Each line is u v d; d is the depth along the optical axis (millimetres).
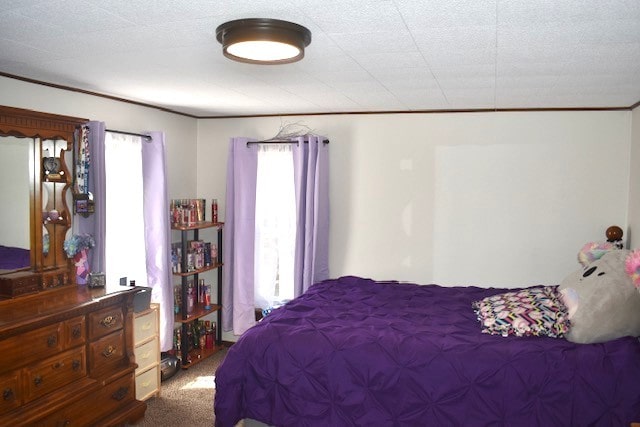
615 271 2629
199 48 2289
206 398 3580
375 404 2379
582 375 2246
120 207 3672
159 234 3818
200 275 4711
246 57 2102
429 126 4086
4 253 2734
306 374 2475
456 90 3197
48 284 2904
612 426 2172
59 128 2918
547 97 3379
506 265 3963
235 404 2525
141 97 3633
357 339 2543
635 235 3496
